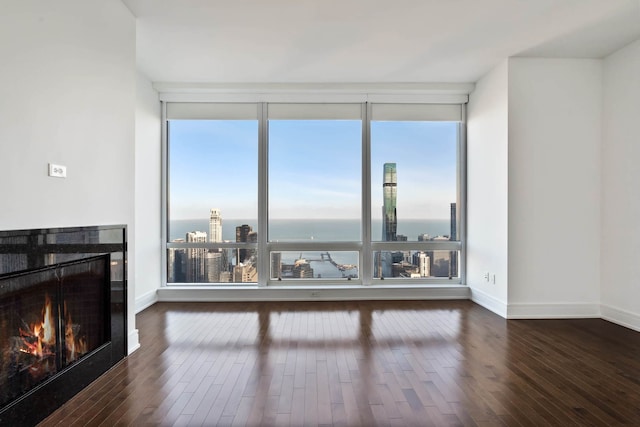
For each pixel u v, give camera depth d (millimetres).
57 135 2137
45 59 2039
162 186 4887
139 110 4285
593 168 4008
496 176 4207
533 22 3234
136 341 3074
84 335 2434
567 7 2984
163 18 3111
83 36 2377
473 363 2777
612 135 3863
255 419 2014
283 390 2344
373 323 3805
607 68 3926
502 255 4086
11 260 1799
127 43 2930
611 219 3875
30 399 1921
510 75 3973
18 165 1857
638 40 3572
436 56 3945
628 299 3688
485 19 3180
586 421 1999
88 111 2432
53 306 2143
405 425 1957
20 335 1898
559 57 3979
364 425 1960
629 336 3398
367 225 4992
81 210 2355
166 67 4184
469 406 2150
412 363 2775
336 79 4621
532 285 4000
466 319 3953
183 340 3287
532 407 2141
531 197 3988
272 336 3395
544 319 3969
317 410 2105
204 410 2104
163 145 4871
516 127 3984
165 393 2301
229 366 2717
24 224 1892
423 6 2971
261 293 4781
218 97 4824
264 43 3613
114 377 2529
